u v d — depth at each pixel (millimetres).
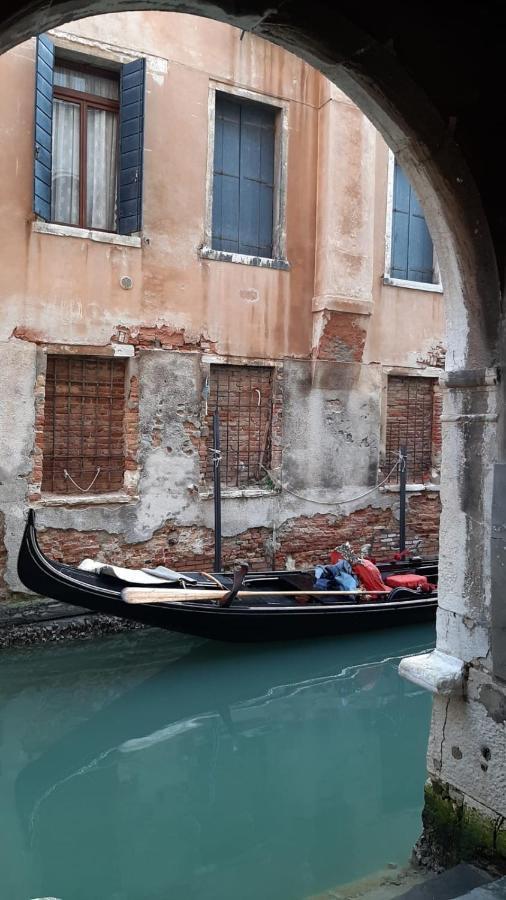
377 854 4051
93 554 7715
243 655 7145
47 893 3787
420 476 10062
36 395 7344
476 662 3238
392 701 6375
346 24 2699
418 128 2922
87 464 7840
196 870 3986
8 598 7266
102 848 4211
